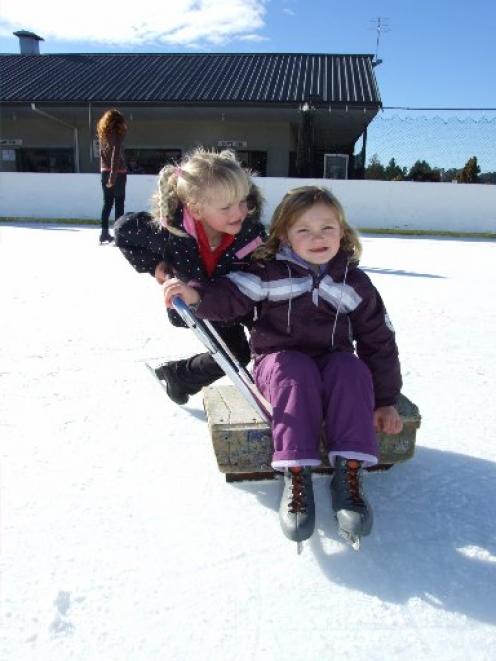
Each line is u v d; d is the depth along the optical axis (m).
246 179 1.64
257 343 1.70
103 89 14.74
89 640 1.11
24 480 1.65
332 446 1.44
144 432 1.96
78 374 2.47
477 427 2.02
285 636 1.13
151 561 1.33
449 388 2.38
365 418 1.45
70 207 10.39
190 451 1.83
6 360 2.63
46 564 1.31
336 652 1.09
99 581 1.26
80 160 16.33
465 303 4.05
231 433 1.58
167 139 15.87
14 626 1.13
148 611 1.18
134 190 10.09
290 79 15.00
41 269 5.18
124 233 1.82
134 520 1.48
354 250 1.68
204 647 1.10
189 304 1.65
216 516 1.50
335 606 1.20
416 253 7.13
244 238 1.78
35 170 16.53
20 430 1.95
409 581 1.28
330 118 14.00
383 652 1.09
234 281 1.65
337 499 1.43
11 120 16.20
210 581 1.27
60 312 3.54
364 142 13.80
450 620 1.17
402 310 3.78
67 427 1.98
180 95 14.08
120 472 1.70
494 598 1.23
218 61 16.88
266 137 15.66
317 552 1.37
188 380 2.01
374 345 1.65
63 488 1.61
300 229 1.59
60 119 15.29
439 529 1.46
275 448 1.45
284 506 1.41
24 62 17.48
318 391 1.49
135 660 1.07
